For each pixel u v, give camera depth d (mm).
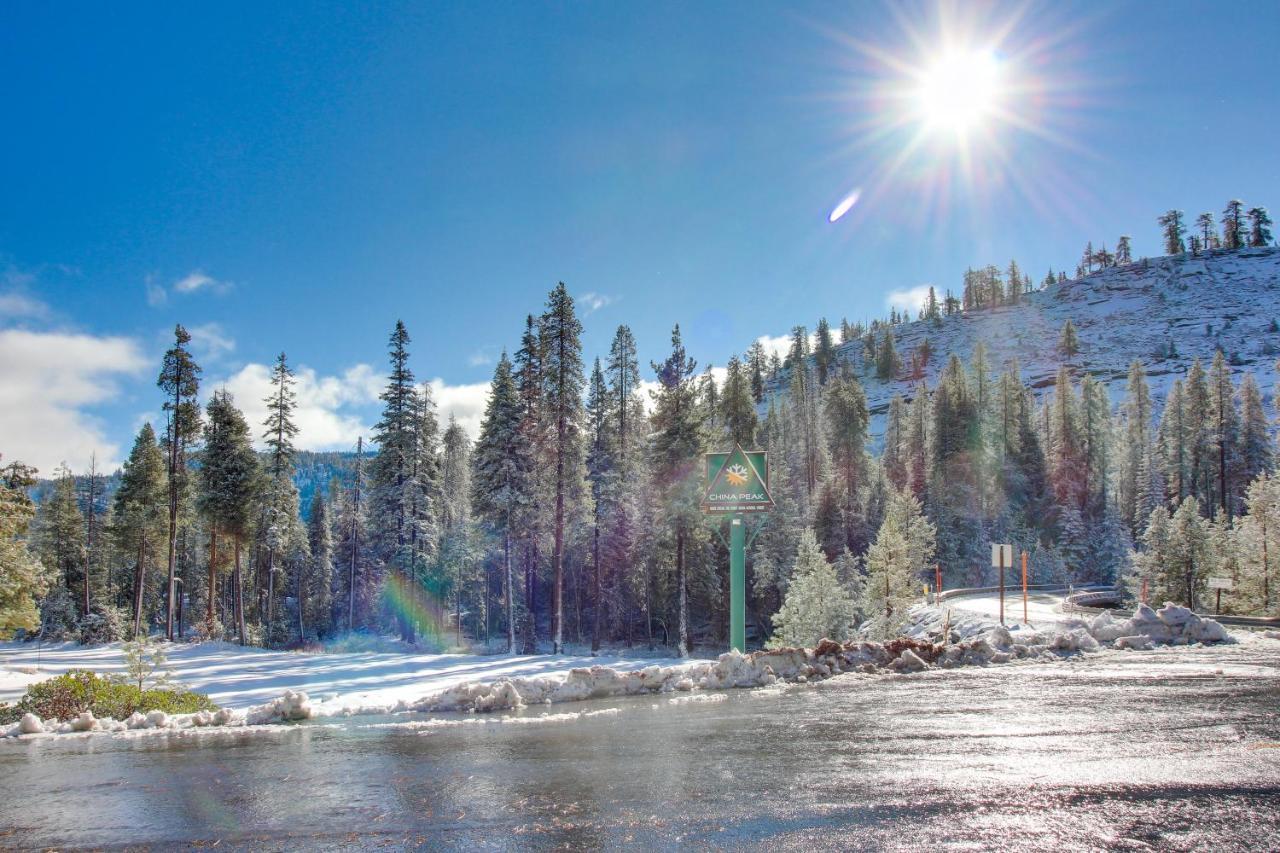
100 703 13438
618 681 14203
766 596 49812
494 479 37781
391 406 41719
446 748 9648
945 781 7215
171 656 29031
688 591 46375
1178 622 19406
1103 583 58094
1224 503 62500
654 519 39469
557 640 33062
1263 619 22016
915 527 43438
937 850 5418
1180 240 199500
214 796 7484
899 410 95688
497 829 6168
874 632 27172
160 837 6250
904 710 11211
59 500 60125
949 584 55281
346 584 65750
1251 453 63375
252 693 18000
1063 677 14203
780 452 63094
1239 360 132375
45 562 58031
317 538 68312
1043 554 55562
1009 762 7902
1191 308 162875
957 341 179875
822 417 77562
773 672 15203
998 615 26516
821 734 9602
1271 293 159500
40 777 8562
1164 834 5688
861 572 50562
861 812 6316
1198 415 67438
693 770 7922
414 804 6973
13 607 25188
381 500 41906
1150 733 9242
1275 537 31719
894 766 7832
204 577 69750
